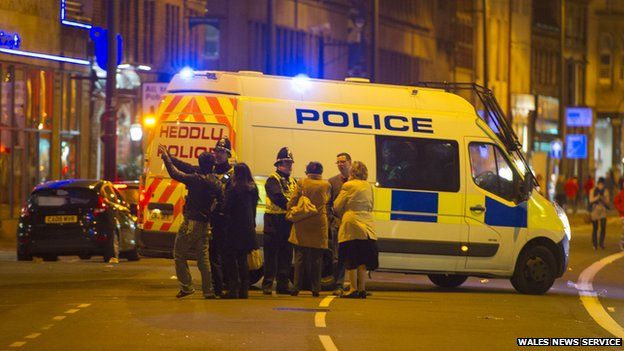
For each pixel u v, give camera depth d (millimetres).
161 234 45938
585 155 151125
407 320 37312
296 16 131625
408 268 47500
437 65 171750
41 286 45219
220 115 45625
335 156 46531
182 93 46188
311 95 46656
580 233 109500
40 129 92438
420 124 47844
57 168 95062
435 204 47656
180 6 112688
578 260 72562
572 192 145875
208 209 41344
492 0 184750
